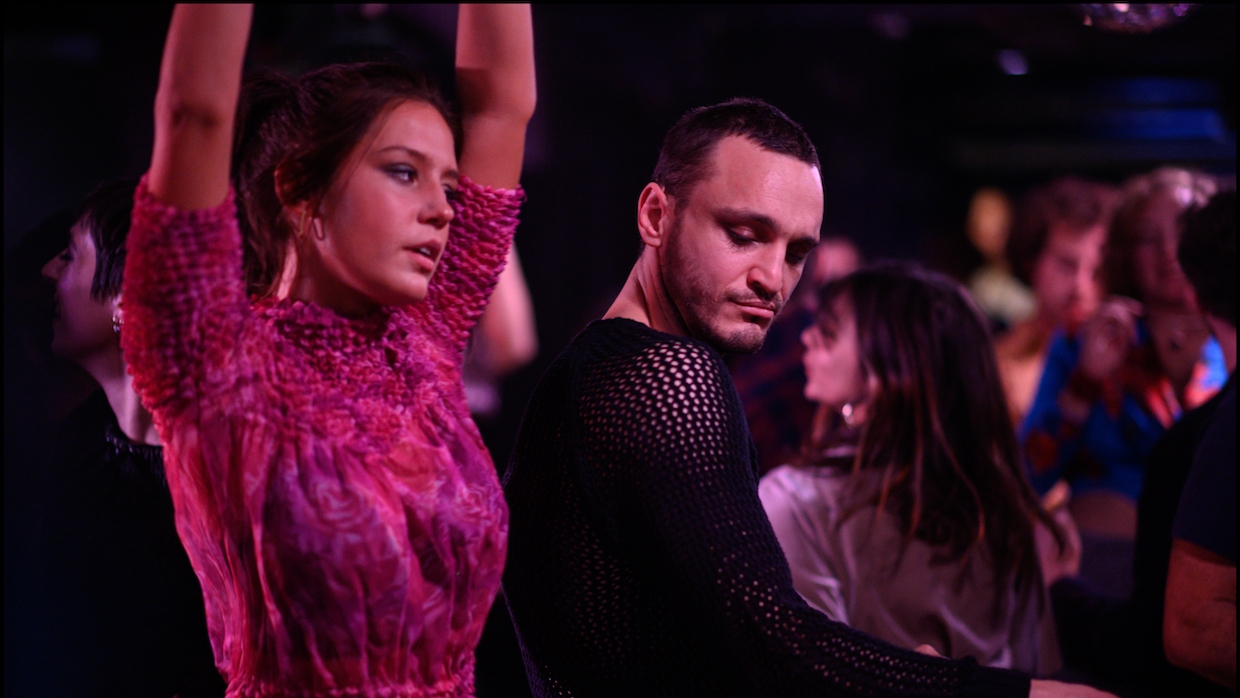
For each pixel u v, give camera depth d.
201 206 0.94
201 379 0.98
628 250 4.94
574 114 4.78
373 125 1.00
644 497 1.06
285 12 3.04
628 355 1.13
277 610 0.99
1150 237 2.37
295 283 1.07
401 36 3.43
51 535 1.40
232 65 0.91
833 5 5.02
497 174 1.22
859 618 1.79
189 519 1.05
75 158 4.20
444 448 1.08
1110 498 2.61
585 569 1.14
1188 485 1.64
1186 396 2.37
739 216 1.16
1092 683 1.95
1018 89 5.84
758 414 2.66
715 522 1.04
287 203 1.03
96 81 4.20
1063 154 6.46
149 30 4.04
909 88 5.49
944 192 6.53
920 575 1.78
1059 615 2.04
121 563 1.38
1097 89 5.89
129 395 1.43
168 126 0.92
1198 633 1.59
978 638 1.79
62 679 1.39
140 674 1.38
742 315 1.19
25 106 4.16
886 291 1.92
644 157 4.89
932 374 1.85
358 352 1.06
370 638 1.01
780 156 1.17
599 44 4.73
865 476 1.82
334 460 1.01
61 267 1.48
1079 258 3.32
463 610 1.07
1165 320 2.39
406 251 1.02
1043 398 2.75
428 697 1.06
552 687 1.22
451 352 1.21
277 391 1.01
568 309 4.89
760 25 5.12
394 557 1.00
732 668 1.03
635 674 1.14
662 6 4.79
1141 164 6.45
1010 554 1.83
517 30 1.19
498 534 1.09
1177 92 5.83
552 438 1.19
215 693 1.38
